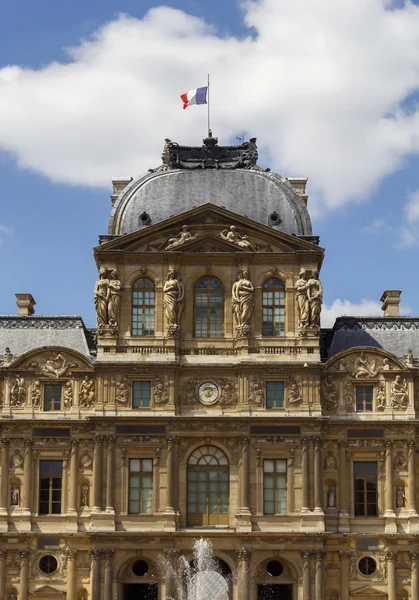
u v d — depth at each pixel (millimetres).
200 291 114188
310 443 110438
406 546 109875
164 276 113875
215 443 111000
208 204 114000
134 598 112750
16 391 112500
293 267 114250
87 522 110375
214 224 114562
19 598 108875
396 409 112500
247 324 112375
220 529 108938
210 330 113438
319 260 114250
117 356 111812
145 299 113688
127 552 108500
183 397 111625
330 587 109500
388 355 113125
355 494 111625
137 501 110000
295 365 111250
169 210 117312
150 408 110875
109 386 111250
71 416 112000
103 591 107562
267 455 110625
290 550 108500
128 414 110438
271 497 110188
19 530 109812
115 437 110438
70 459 111500
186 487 110500
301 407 110938
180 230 114375
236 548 108500
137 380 111562
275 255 114000
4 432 111875
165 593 107500
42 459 111812
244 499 109312
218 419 110375
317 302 112812
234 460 110625
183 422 110562
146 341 112250
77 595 109188
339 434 112125
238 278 113750
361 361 113250
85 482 111250
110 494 109438
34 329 118938
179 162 120562
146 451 110438
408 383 113062
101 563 108188
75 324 119250
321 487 110000
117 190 127625
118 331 112500
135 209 117438
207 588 107812
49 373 112812
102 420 110312
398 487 111625
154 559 108500
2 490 110938
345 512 110625
